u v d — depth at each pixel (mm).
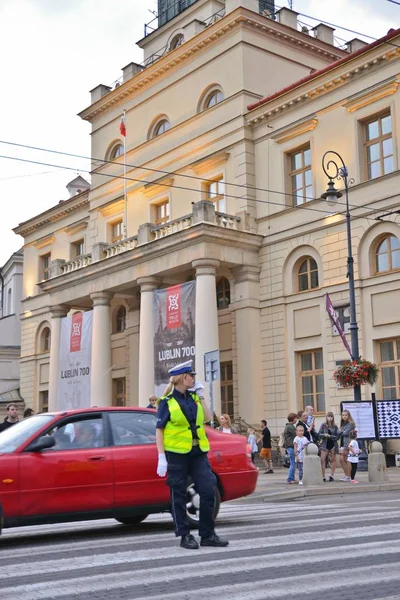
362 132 27844
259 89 32406
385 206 26453
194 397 7840
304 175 29984
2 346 50844
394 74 26531
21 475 8789
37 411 45062
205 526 7840
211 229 28953
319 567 6609
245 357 30172
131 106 38375
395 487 17516
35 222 47438
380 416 20312
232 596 5531
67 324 35938
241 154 31625
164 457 7691
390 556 7109
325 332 28125
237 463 10008
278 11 34938
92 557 7477
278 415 29469
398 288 25906
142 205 37062
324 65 35500
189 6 38219
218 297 32844
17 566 7098
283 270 30016
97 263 33875
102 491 9164
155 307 30844
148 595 5648
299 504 13688
